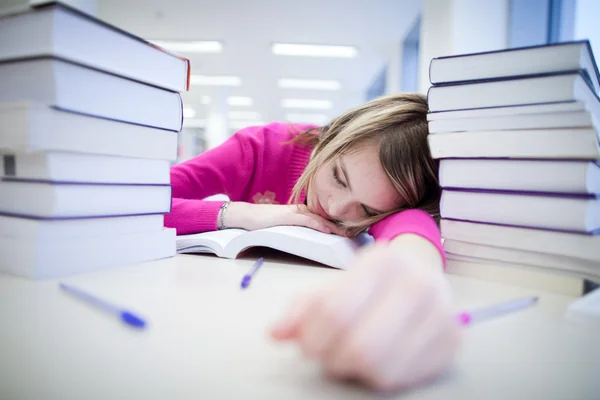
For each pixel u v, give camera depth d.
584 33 1.15
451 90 0.45
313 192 0.68
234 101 7.25
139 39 0.44
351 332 0.17
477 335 0.28
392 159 0.58
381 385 0.17
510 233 0.44
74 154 0.40
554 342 0.26
